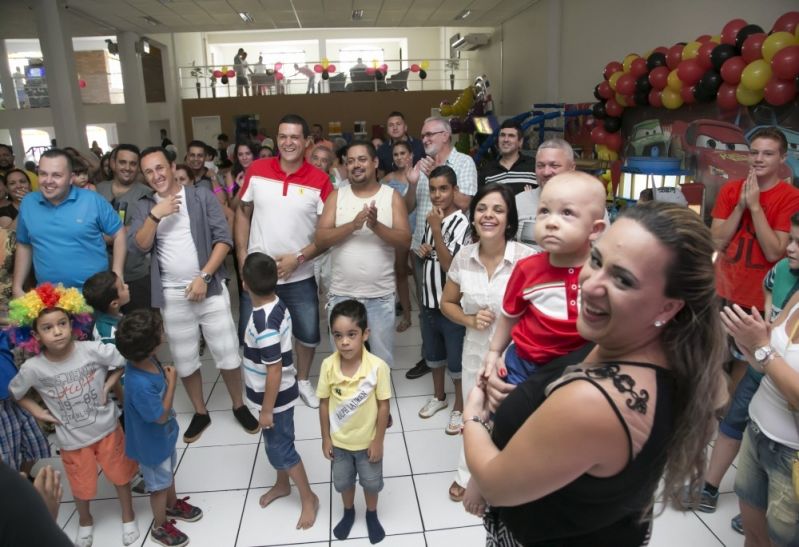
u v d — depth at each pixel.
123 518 2.38
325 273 4.36
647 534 1.02
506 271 2.30
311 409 3.43
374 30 19.47
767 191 2.88
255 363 2.39
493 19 11.81
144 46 12.21
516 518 1.02
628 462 0.81
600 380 0.81
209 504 2.61
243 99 14.83
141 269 3.54
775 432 1.64
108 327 2.69
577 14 8.41
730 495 2.54
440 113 11.80
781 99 3.60
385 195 3.11
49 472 1.22
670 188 3.58
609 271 0.81
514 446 0.87
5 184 4.06
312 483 2.74
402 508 2.54
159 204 2.90
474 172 3.55
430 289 3.12
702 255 0.79
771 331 1.71
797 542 1.62
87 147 8.97
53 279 2.89
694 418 0.84
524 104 11.08
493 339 1.52
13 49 16.48
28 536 0.91
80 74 15.00
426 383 3.75
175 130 15.15
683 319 0.83
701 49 4.39
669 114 5.30
